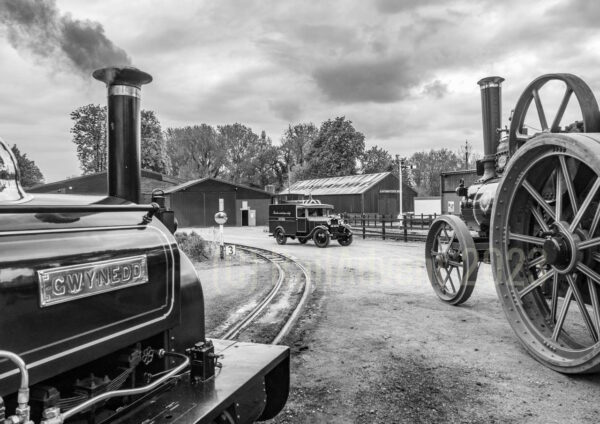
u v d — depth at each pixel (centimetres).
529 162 441
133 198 255
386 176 4334
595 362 361
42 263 149
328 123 6366
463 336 517
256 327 568
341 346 485
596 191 363
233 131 8456
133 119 254
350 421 318
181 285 237
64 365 153
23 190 172
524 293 458
